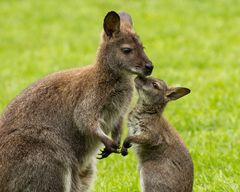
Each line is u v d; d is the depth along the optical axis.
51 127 11.99
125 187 13.54
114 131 12.77
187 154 12.17
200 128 17.14
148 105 12.15
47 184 11.74
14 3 37.22
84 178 12.77
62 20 33.75
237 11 34.53
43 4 36.75
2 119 12.11
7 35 31.17
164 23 32.06
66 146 12.09
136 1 36.75
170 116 18.02
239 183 13.26
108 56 12.23
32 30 32.06
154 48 27.22
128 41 12.31
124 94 12.41
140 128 12.13
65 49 28.09
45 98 12.09
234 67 23.91
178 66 24.58
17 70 24.72
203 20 32.72
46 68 25.03
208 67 24.34
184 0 36.97
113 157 15.48
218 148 15.30
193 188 13.33
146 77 12.38
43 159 11.73
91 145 12.43
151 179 12.02
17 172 11.57
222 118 17.48
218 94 19.66
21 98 12.17
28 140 11.72
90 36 30.50
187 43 28.12
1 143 11.77
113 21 12.33
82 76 12.23
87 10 35.31
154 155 12.09
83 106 12.02
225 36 29.44
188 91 12.41
